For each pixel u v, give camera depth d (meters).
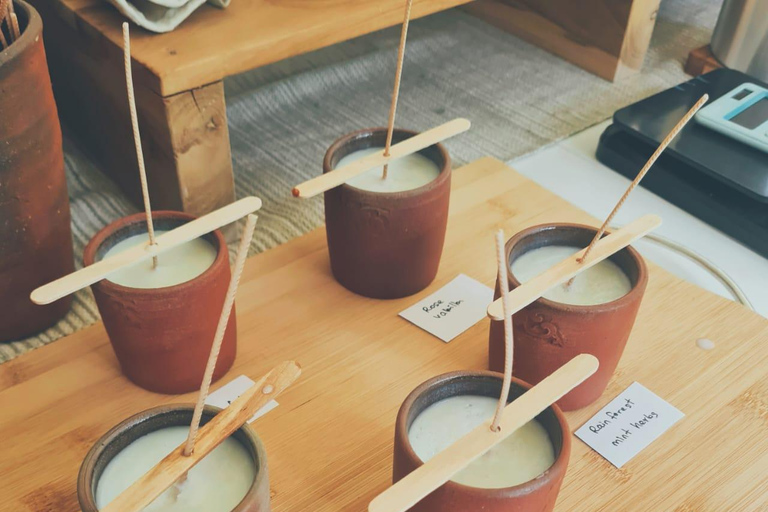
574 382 0.46
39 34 0.60
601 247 0.55
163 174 0.78
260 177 0.95
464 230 0.75
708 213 0.88
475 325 0.65
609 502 0.53
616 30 1.12
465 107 1.09
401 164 0.66
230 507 0.41
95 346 0.63
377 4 0.81
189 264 0.56
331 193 0.62
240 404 0.43
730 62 1.12
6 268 0.64
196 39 0.73
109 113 0.82
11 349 0.69
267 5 0.80
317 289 0.69
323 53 1.20
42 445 0.55
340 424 0.57
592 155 1.00
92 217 0.86
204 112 0.73
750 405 0.60
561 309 0.51
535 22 1.24
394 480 0.46
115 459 0.43
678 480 0.54
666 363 0.63
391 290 0.67
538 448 0.45
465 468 0.44
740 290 0.78
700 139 0.91
